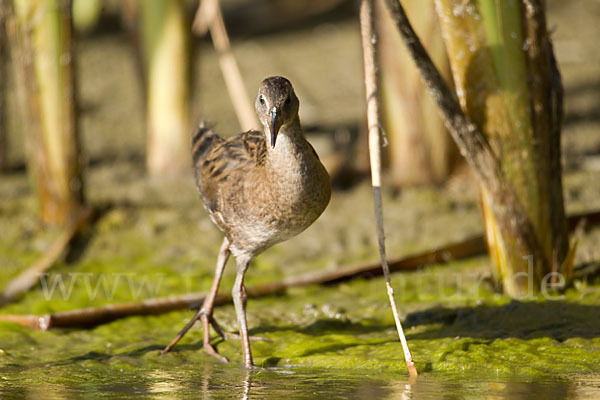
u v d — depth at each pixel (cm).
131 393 737
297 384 762
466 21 925
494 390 720
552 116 968
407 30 855
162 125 1536
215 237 1291
